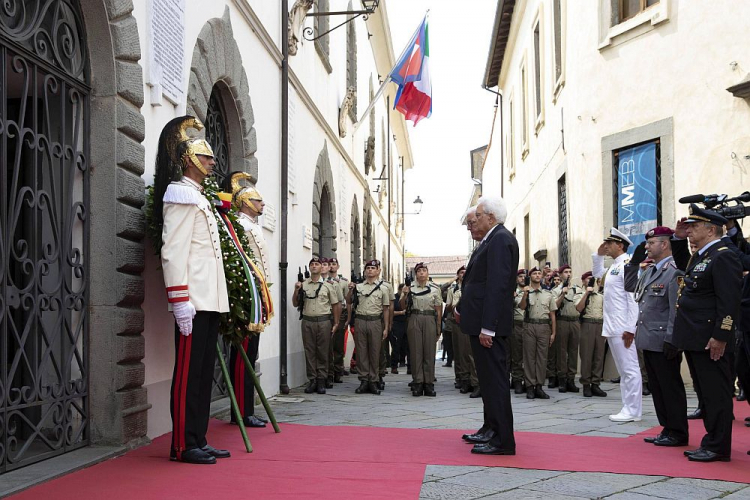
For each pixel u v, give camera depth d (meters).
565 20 15.16
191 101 7.34
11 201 4.75
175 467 5.11
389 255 33.69
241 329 6.19
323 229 16.36
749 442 6.49
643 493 4.62
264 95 10.30
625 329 7.84
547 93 17.72
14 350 4.93
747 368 7.11
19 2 4.93
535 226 20.14
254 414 7.79
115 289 5.58
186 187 5.42
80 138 5.59
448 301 12.21
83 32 5.62
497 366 5.84
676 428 6.28
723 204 6.93
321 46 14.98
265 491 4.48
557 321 11.47
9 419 4.75
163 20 6.61
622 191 12.78
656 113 12.04
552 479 4.96
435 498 4.41
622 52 12.74
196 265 5.44
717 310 5.61
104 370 5.56
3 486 4.38
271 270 10.55
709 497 4.55
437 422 7.70
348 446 6.08
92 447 5.51
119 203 5.63
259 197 7.23
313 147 14.02
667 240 6.70
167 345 6.52
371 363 10.95
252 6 9.65
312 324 10.90
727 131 10.98
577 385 12.63
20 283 4.96
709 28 11.27
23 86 4.91
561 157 15.91
